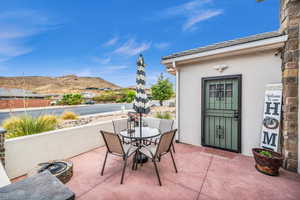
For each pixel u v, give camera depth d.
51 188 0.83
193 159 3.26
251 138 3.34
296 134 2.62
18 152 2.57
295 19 2.57
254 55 3.25
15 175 2.53
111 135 2.46
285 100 2.72
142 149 2.77
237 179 2.47
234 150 3.59
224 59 3.62
